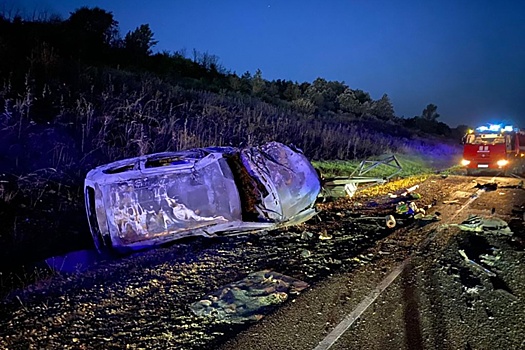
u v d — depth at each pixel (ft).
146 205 18.72
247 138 46.52
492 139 50.42
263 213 21.76
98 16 60.34
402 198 31.83
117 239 18.43
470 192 34.71
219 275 16.20
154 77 56.95
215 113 51.44
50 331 12.00
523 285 14.78
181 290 14.83
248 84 87.86
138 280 15.71
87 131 33.55
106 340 11.53
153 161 21.48
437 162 69.87
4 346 11.15
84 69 45.09
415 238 20.63
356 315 12.68
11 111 31.45
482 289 14.44
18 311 13.21
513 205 28.73
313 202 23.24
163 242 19.29
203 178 19.75
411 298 13.80
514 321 12.16
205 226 19.56
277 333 11.69
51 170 27.81
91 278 15.99
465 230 21.98
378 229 22.74
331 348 10.93
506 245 19.38
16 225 21.35
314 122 70.28
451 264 16.88
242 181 22.61
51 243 20.66
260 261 17.72
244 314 12.89
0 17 47.21
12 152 27.81
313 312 12.91
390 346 11.00
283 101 87.40
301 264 17.31
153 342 11.39
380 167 49.67
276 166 22.41
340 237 21.21
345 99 114.83
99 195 18.62
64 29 53.52
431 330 11.76
